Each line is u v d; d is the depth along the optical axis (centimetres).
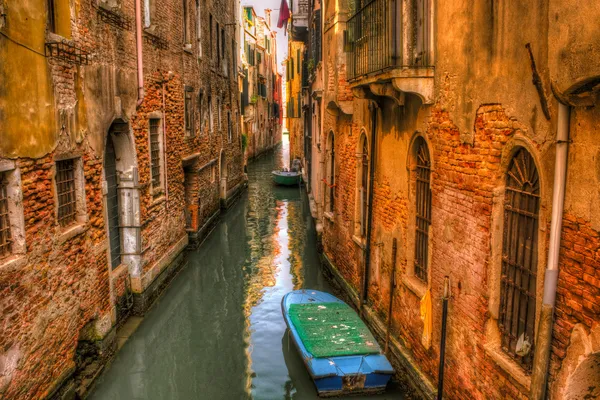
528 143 493
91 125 860
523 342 526
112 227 1065
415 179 799
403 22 719
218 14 2161
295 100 3769
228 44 2458
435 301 711
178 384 912
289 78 3803
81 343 840
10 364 617
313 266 1568
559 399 452
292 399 859
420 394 754
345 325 941
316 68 1652
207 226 1889
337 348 848
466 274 622
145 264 1161
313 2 1869
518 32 500
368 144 1027
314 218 2030
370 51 857
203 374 946
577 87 397
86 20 839
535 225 506
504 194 554
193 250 1680
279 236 1936
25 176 655
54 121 729
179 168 1467
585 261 418
